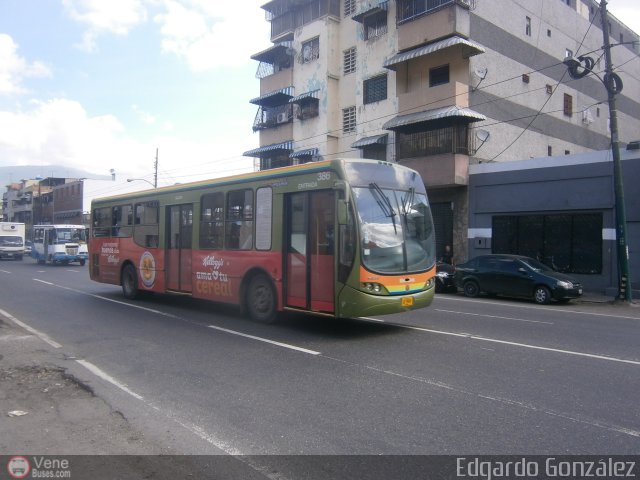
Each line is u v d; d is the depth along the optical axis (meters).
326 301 8.72
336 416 5.05
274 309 9.85
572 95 28.86
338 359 7.33
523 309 13.66
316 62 29.14
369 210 8.59
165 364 7.15
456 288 19.22
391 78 25.36
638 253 17.61
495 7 24.06
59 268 29.81
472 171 22.12
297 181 9.31
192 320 10.74
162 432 4.71
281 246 9.58
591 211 18.77
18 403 5.54
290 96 30.72
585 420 4.89
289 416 5.07
